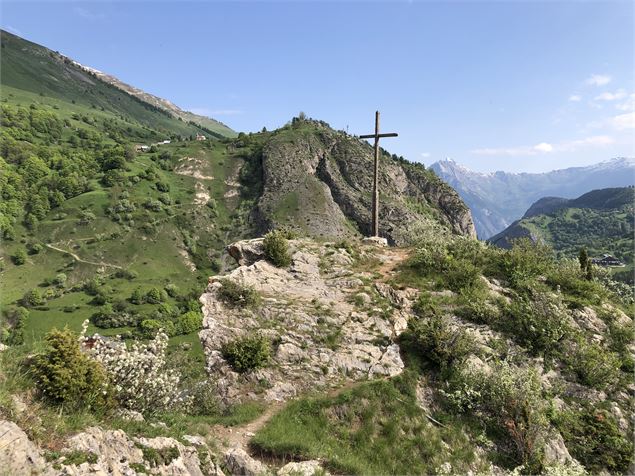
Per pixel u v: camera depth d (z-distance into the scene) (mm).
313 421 13438
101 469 7375
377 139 30109
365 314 18469
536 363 16625
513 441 13547
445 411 14352
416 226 31000
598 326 19109
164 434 9734
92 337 11578
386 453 12633
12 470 6336
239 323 17453
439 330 16422
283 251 22453
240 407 13953
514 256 22453
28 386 8508
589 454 14039
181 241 181125
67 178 186375
